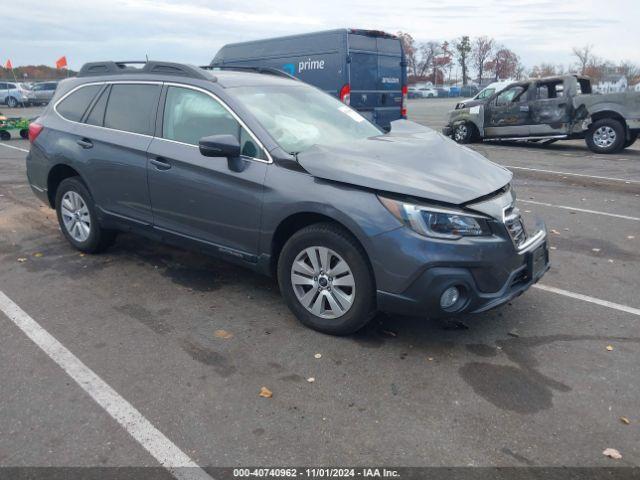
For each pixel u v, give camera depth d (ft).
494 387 11.21
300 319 13.56
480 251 11.61
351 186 12.19
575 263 18.53
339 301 12.80
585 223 23.62
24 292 15.70
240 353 12.44
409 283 11.64
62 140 17.99
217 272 17.29
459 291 11.91
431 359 12.25
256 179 13.38
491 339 13.17
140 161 15.75
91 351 12.50
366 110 40.63
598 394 11.00
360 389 11.11
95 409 10.43
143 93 16.26
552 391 11.10
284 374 11.63
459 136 53.11
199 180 14.43
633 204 27.12
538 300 15.44
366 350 12.59
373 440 9.63
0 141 52.37
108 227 17.57
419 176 12.25
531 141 54.24
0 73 204.74
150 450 9.36
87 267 17.66
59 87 19.25
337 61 39.04
